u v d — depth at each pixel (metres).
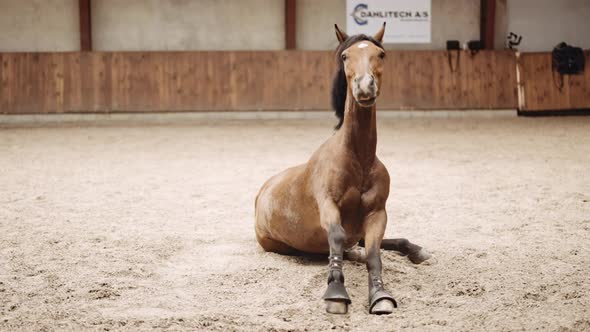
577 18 16.02
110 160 9.11
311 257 4.06
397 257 4.00
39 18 15.37
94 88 14.95
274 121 14.75
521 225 5.00
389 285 3.48
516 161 8.66
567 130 12.42
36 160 9.08
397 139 11.45
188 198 6.35
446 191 6.57
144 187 6.98
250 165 8.55
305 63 15.23
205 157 9.36
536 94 15.48
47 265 3.92
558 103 15.51
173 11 15.61
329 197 3.34
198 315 3.01
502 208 5.68
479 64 15.43
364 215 3.42
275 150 10.05
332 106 3.52
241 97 15.17
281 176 3.89
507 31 15.94
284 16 15.76
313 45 15.87
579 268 3.77
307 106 15.19
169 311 3.11
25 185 7.07
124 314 3.05
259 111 15.20
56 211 5.68
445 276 3.66
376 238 3.30
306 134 12.24
